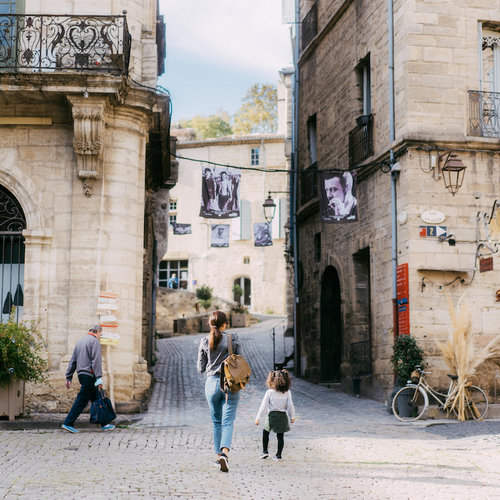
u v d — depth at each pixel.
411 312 14.35
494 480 7.76
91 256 13.26
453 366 14.00
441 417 13.67
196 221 45.91
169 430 11.08
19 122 13.45
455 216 14.70
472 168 14.86
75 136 12.95
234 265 45.38
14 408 11.67
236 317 36.03
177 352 25.75
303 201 22.28
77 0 13.72
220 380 7.98
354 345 17.50
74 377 12.86
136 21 14.11
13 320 12.38
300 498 6.70
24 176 13.41
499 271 14.65
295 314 22.62
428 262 14.49
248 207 44.47
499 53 15.68
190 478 7.47
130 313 13.51
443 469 8.35
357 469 8.27
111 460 8.40
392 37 15.70
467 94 15.09
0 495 6.54
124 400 13.23
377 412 14.33
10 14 13.05
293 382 20.19
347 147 18.58
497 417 13.86
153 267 21.89
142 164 14.15
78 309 13.11
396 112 15.40
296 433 11.36
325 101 20.52
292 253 24.17
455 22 15.23
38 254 13.21
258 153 44.84
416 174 14.71
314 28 21.61
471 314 14.42
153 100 13.76
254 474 7.81
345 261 18.38
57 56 13.05
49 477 7.36
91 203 13.38
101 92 12.73
